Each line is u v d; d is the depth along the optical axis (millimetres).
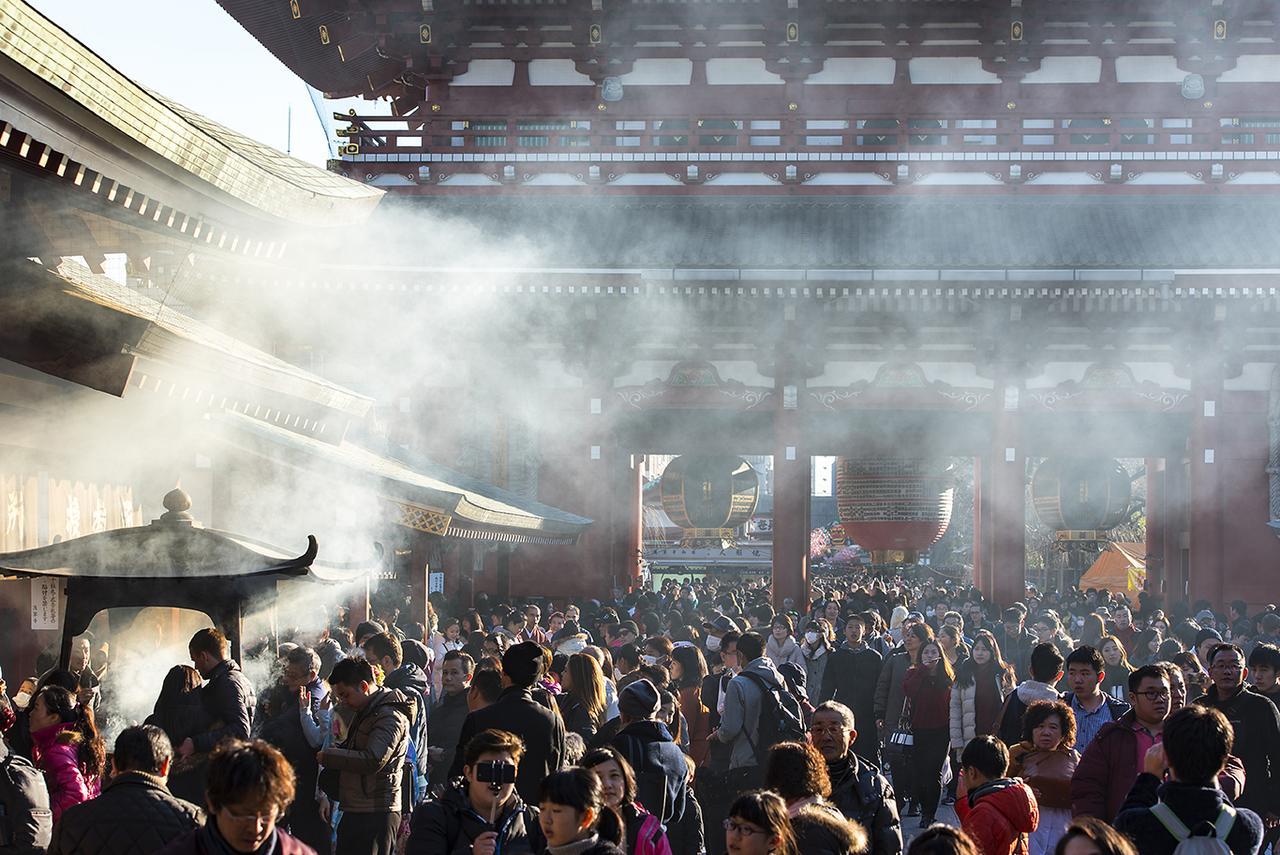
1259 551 48906
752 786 16375
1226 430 49250
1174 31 53438
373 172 53938
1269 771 13867
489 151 53781
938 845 7590
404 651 17750
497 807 10344
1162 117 53625
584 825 9062
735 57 54438
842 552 125875
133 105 12375
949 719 20312
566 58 54688
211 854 7652
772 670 16797
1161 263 46906
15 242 14539
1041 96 53938
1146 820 9711
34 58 11023
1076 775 12586
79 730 12406
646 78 54656
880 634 28609
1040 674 16391
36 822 11070
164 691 13570
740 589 67125
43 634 21938
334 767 13391
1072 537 51062
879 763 23172
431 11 53031
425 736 15547
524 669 12805
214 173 13891
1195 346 49188
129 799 9375
